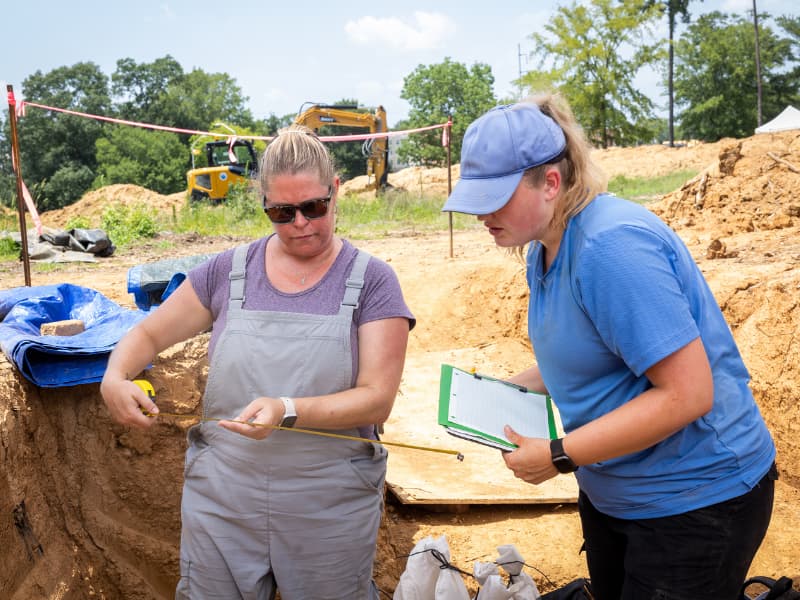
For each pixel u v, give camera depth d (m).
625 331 2.06
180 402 3.92
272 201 2.39
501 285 8.41
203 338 4.23
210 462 2.57
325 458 2.51
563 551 4.39
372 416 2.44
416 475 5.18
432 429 6.10
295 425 2.36
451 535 4.53
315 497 2.52
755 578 2.97
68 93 75.38
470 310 8.46
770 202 10.72
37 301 4.38
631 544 2.36
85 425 3.76
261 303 2.51
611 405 2.27
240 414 2.40
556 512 4.79
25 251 6.81
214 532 2.56
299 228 2.41
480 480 5.14
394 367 2.50
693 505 2.23
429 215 19.62
